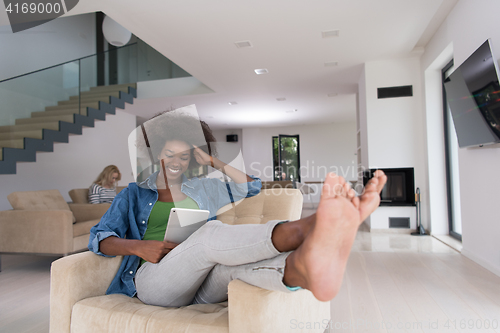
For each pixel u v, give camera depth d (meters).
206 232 1.06
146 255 1.16
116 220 1.32
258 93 6.78
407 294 2.25
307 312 1.22
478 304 2.04
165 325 1.01
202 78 5.73
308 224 0.83
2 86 4.29
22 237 3.08
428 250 3.63
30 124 4.60
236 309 0.93
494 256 2.73
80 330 1.12
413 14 3.58
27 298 2.31
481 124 2.66
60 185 6.28
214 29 3.86
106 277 1.31
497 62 2.32
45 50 6.73
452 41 3.56
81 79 5.73
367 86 5.04
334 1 3.31
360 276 2.70
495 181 2.67
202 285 1.23
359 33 4.04
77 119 5.39
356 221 0.74
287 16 3.58
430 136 4.66
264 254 0.91
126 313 1.08
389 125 4.95
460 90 2.96
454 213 4.43
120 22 3.64
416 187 4.86
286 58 4.84
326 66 5.20
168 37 4.05
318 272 0.76
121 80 6.81
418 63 4.90
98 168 7.23
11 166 4.25
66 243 3.01
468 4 3.10
